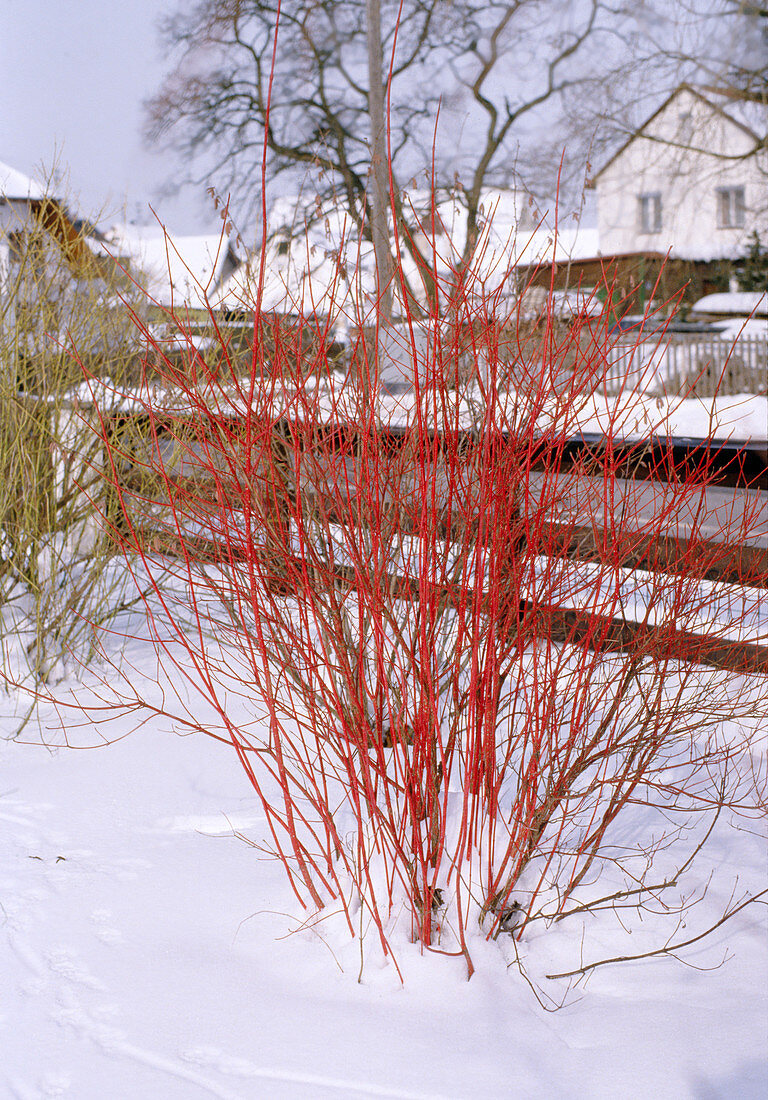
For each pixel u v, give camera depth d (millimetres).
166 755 3447
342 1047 2045
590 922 2504
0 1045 2053
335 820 2912
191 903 2586
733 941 2412
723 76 19391
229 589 2527
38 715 3828
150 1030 2100
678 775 3168
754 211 20141
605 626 2443
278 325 2402
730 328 16062
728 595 2715
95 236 4578
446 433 2199
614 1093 1906
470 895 2363
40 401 4273
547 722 2391
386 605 2371
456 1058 2012
